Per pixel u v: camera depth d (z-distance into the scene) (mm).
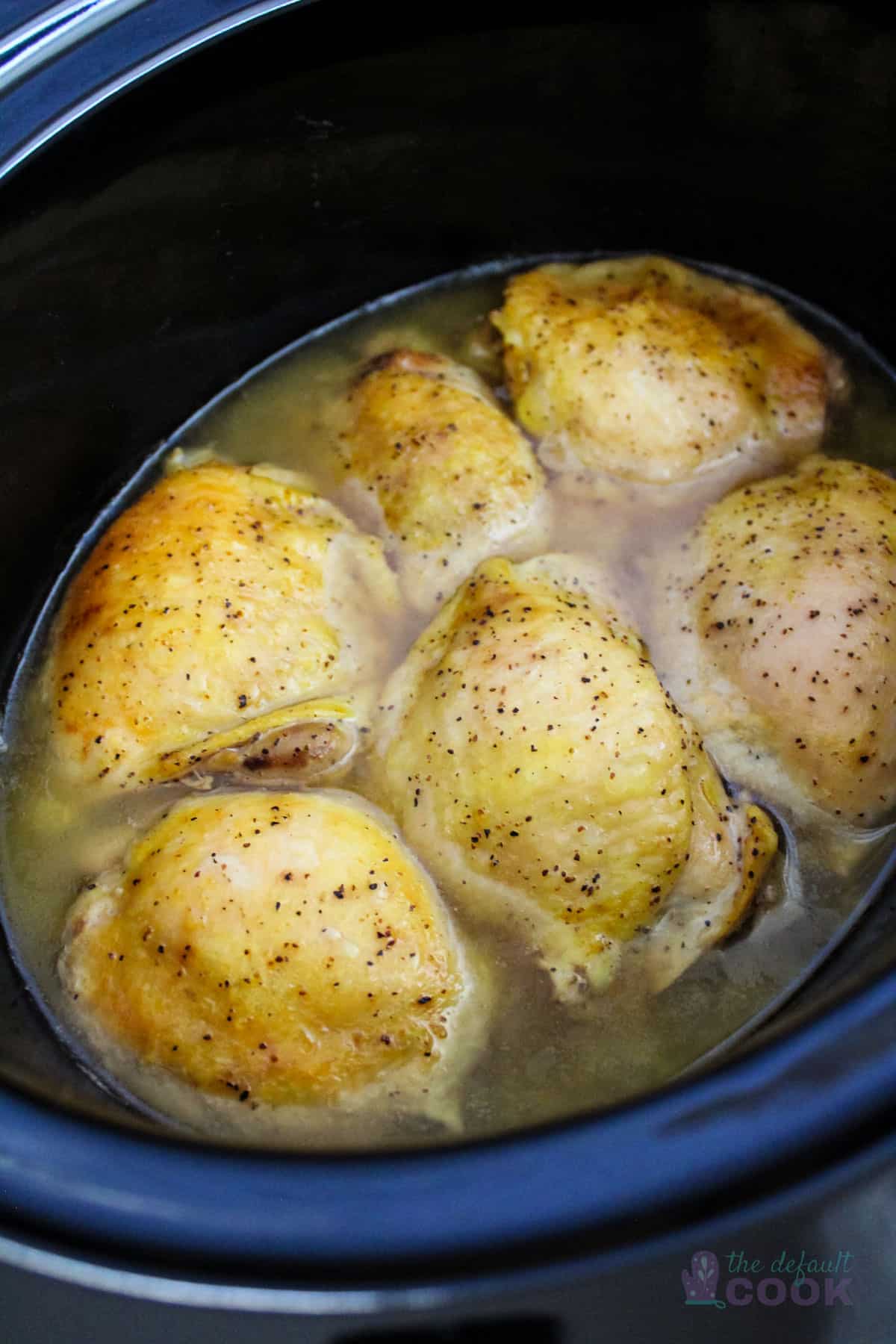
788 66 583
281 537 560
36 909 536
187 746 536
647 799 500
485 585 546
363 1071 490
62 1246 384
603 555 575
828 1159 385
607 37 584
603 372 584
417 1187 385
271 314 641
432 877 515
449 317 663
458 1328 489
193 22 540
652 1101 393
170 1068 490
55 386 577
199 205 584
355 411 604
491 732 506
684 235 658
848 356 641
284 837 500
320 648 545
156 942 493
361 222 632
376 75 580
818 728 523
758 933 521
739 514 567
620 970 515
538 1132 391
